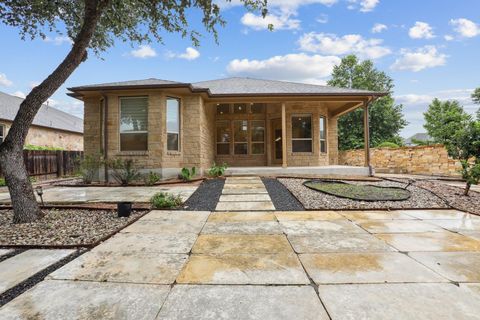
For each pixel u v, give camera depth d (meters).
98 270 2.33
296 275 2.21
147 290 1.99
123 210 4.38
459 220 4.04
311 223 3.90
